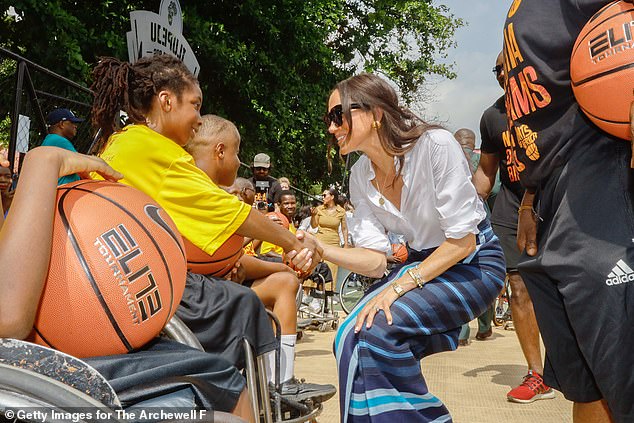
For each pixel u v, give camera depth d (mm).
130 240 1335
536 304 2361
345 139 2486
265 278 2912
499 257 2545
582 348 2086
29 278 1156
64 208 1295
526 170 2305
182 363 1360
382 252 2752
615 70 1893
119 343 1301
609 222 2020
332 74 16062
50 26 8711
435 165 2363
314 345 6859
